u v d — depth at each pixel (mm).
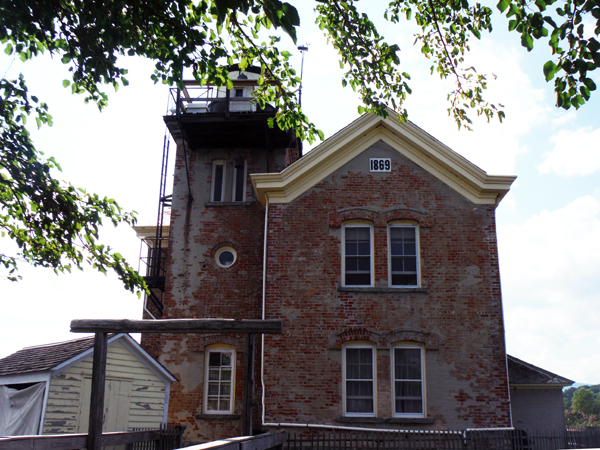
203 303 17594
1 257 11797
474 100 11961
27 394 13359
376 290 15383
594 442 15109
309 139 11461
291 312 15328
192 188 18844
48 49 9273
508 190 16078
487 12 10617
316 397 14617
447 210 16094
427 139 16359
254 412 15945
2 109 10133
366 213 16094
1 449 6609
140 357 15359
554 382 16938
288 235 16016
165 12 8664
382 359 14867
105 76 9383
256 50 10438
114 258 12117
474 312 15172
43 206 11133
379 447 13758
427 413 14422
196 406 16469
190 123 18156
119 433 9070
